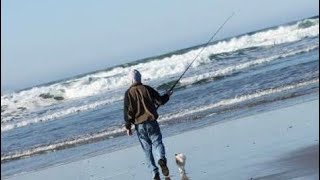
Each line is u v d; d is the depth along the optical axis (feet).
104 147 46.01
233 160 27.27
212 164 27.30
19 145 64.03
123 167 32.78
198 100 65.51
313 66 70.54
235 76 82.69
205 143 35.40
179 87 84.48
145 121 24.17
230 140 34.24
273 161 25.16
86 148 48.06
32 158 49.52
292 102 46.57
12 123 91.15
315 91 50.16
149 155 24.50
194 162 28.84
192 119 50.70
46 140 62.64
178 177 25.58
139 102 24.32
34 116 95.04
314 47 98.02
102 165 35.63
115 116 69.87
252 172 23.76
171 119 53.21
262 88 62.23
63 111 90.27
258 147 29.58
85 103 97.30
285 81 63.36
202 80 85.56
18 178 38.75
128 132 24.59
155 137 24.36
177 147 36.29
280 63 85.97
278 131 33.60
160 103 24.75
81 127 67.05
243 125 39.96
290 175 21.88
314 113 37.81
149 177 27.45
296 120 36.42
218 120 46.44
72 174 34.73
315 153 25.05
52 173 37.40
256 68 87.25
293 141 29.25
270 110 44.73
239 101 55.88
